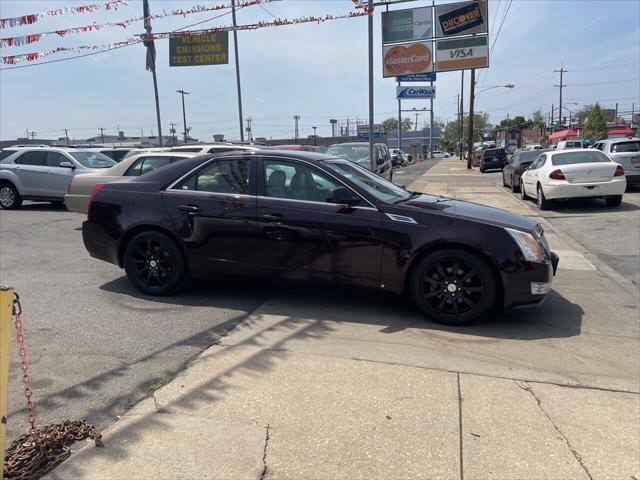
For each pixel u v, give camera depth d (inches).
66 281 250.8
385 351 165.9
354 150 583.2
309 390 138.6
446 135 5290.4
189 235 213.9
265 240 204.7
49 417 125.9
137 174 367.9
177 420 123.5
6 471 101.0
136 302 216.7
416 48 748.0
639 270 285.4
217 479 103.3
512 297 185.0
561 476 106.3
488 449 114.7
